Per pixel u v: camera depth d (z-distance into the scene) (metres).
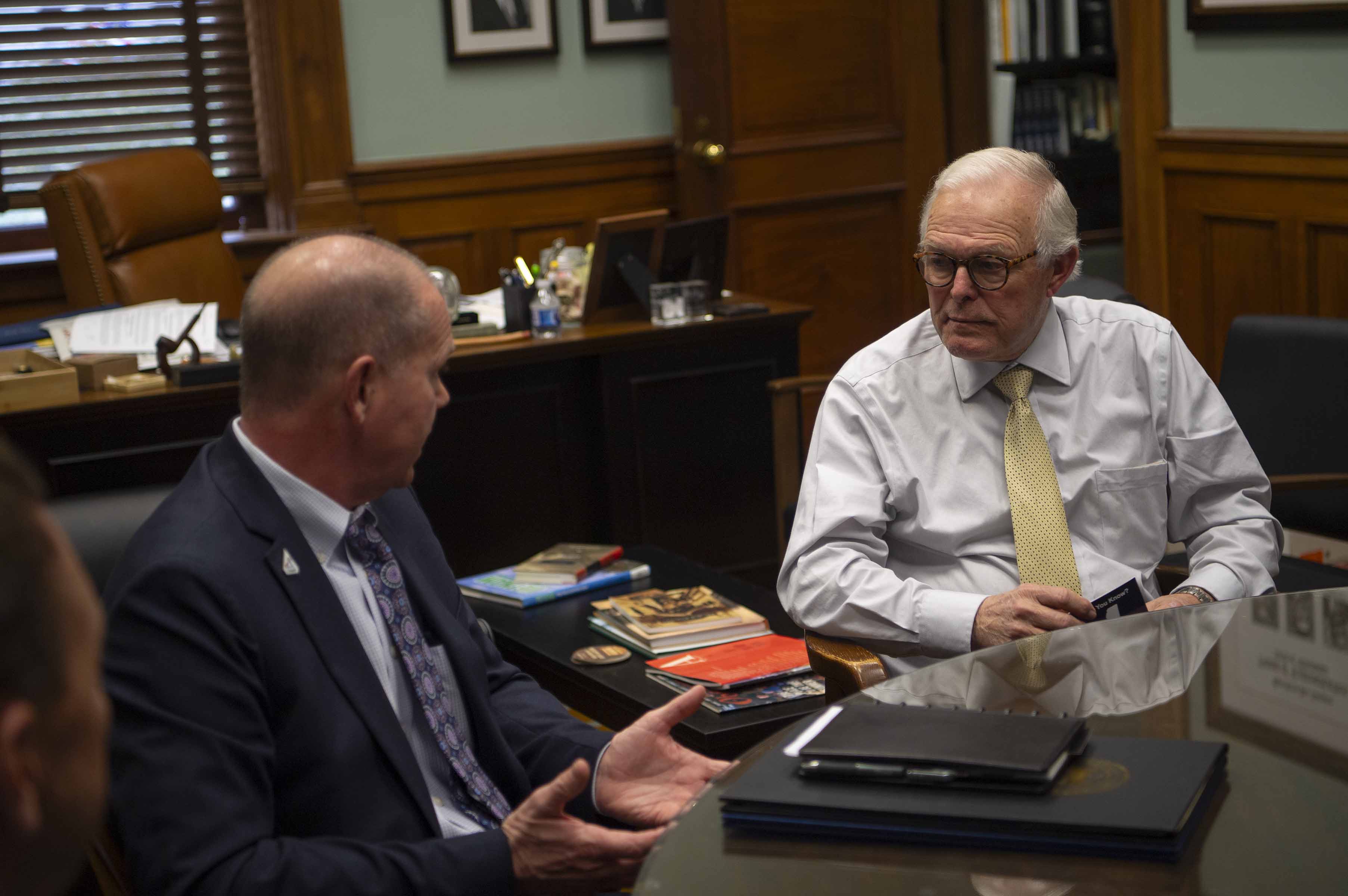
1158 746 1.10
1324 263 3.90
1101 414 2.02
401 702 1.49
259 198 5.07
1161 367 2.04
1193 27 4.17
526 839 1.32
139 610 1.28
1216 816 1.00
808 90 5.25
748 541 4.01
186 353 3.36
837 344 5.48
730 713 2.00
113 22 4.77
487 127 5.23
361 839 1.36
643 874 0.97
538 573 2.66
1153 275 4.50
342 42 4.96
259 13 4.88
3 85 4.68
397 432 1.41
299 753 1.34
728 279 5.25
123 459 3.18
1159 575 2.18
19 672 0.56
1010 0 5.68
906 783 1.04
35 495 0.59
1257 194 4.07
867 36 5.32
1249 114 4.06
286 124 4.96
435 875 1.28
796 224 5.32
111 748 1.25
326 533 1.43
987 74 5.71
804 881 0.95
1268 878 0.91
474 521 3.71
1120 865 0.94
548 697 1.71
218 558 1.33
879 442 2.01
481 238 5.27
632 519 3.84
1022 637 1.77
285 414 1.39
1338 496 2.71
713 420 3.90
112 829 1.28
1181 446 2.04
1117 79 5.90
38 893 0.60
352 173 5.02
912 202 5.48
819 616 1.93
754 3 5.11
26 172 4.77
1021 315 1.92
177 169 4.09
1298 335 2.80
